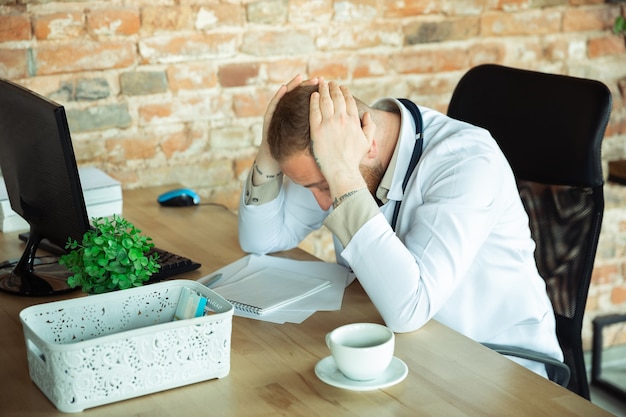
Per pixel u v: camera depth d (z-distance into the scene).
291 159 1.52
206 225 2.11
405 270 1.45
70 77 2.36
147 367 1.24
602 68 3.05
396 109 1.68
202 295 1.39
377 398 1.24
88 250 1.41
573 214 1.85
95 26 2.35
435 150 1.60
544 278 1.89
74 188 1.56
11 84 1.65
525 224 1.68
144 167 2.51
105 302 1.37
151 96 2.46
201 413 1.21
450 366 1.35
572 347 1.85
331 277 1.74
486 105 2.00
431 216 1.52
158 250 1.86
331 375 1.30
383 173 1.64
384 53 2.73
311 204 1.89
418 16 2.74
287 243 1.91
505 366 1.35
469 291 1.64
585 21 2.98
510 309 1.66
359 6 2.65
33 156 1.62
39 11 2.28
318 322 1.52
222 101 2.56
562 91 1.87
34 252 1.76
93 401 1.22
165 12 2.42
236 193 2.66
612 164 2.85
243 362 1.36
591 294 3.21
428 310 1.47
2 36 2.26
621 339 3.28
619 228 3.18
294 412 1.21
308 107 1.51
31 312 1.31
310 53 2.63
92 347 1.19
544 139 1.89
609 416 1.19
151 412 1.21
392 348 1.28
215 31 2.49
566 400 1.24
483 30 2.84
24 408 1.22
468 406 1.22
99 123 2.42
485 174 1.55
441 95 2.85
